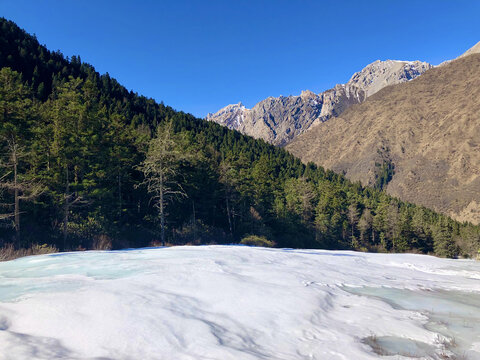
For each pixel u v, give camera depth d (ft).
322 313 21.74
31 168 81.30
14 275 31.14
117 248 82.38
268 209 173.78
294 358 14.20
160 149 97.71
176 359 13.05
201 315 19.29
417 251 239.09
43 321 16.49
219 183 140.97
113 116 124.06
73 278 29.25
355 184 444.14
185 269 34.58
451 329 19.63
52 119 88.89
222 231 137.28
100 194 88.28
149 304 20.18
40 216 85.30
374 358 14.74
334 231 208.13
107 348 13.57
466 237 258.78
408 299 27.50
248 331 17.40
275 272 35.86
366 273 41.01
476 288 33.04
